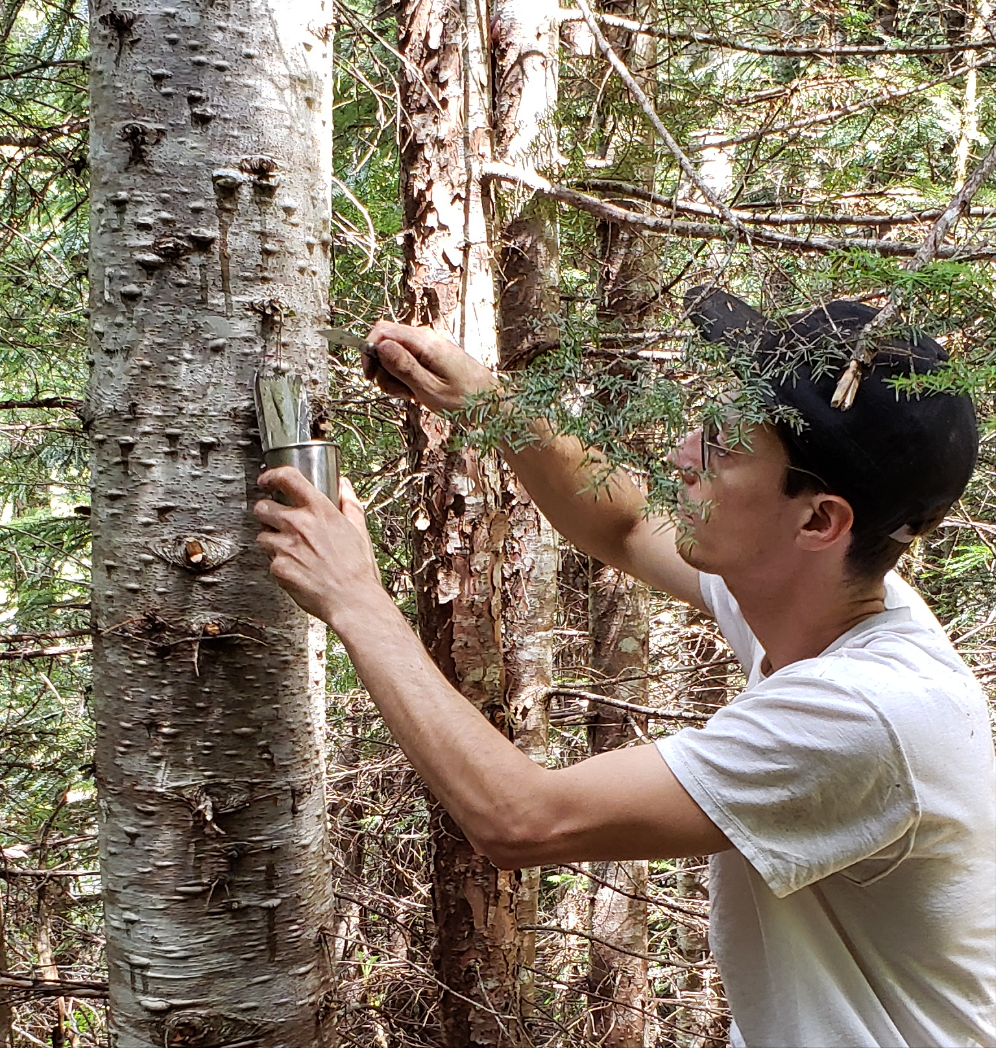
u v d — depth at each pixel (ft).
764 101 7.91
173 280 3.33
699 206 5.72
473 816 3.12
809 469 3.20
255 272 3.41
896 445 3.10
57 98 7.77
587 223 8.51
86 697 7.79
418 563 6.74
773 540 3.39
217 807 3.51
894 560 3.47
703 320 3.40
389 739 9.14
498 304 7.58
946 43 7.98
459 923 6.94
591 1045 9.33
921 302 3.04
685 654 12.76
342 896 7.93
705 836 3.12
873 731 3.00
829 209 7.27
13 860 6.46
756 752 3.07
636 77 7.55
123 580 3.46
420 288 6.32
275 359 3.48
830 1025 3.33
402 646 3.27
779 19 9.17
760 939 3.55
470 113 6.20
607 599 10.90
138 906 3.57
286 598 3.60
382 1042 7.63
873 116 7.62
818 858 3.10
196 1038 3.58
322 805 3.89
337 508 3.42
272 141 3.40
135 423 3.39
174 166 3.28
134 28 3.22
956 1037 3.38
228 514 3.45
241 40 3.30
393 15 7.73
